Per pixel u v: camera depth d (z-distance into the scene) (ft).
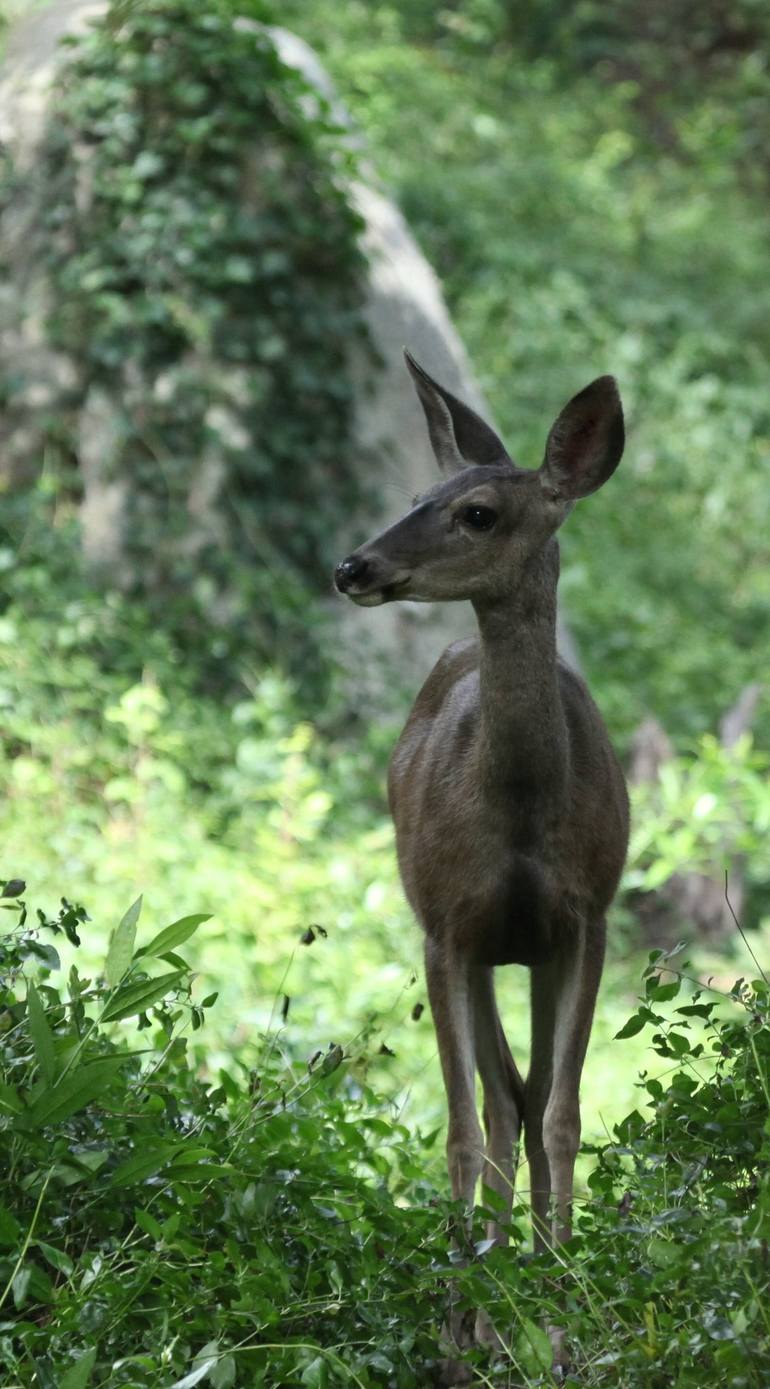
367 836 41.32
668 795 44.96
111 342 48.29
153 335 48.49
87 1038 18.22
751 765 44.70
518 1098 23.20
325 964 34.86
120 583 47.98
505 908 21.38
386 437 50.57
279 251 49.14
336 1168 21.26
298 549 49.44
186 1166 18.38
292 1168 19.79
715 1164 19.19
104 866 36.94
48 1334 16.88
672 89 119.34
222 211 48.60
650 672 61.36
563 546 69.15
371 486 50.39
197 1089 20.93
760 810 44.04
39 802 40.70
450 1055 21.38
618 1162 19.71
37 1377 16.19
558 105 107.86
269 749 43.01
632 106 118.83
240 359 48.67
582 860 21.44
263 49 49.67
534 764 20.89
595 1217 20.81
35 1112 17.65
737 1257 16.51
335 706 48.19
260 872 38.68
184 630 47.78
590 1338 18.30
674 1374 16.80
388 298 51.19
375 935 37.42
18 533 46.52
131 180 48.49
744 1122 19.11
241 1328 17.67
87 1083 17.63
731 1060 20.74
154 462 48.49
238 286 48.85
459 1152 20.83
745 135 116.57
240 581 48.03
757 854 50.24
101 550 48.11
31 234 48.85
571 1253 18.95
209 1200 19.13
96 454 48.42
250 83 49.06
